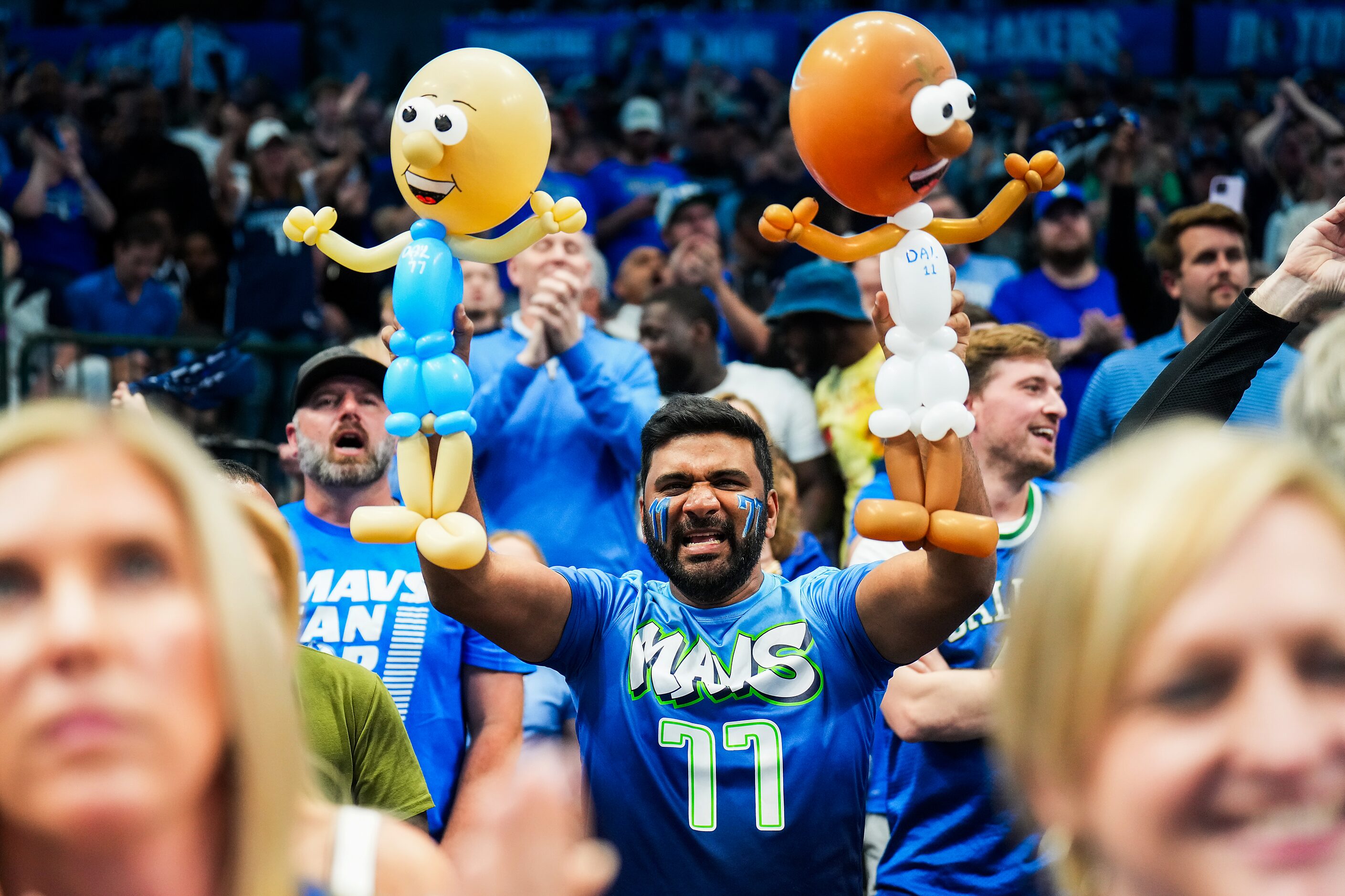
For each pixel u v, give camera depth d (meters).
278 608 3.10
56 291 14.91
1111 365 9.49
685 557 5.12
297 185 18.41
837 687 4.95
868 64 4.11
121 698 1.88
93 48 26.53
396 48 28.67
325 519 6.98
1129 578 1.74
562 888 1.84
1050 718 1.82
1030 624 1.86
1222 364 4.75
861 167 4.19
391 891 2.86
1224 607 1.72
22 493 1.94
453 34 27.47
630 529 8.78
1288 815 1.70
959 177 21.92
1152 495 1.78
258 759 2.07
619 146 21.62
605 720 5.01
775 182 17.56
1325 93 22.20
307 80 27.84
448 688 6.60
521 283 9.51
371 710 5.49
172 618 1.96
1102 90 24.48
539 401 8.73
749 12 26.92
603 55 27.09
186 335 14.94
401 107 4.34
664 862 4.83
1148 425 4.77
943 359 4.29
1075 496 1.88
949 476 4.30
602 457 8.70
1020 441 6.77
